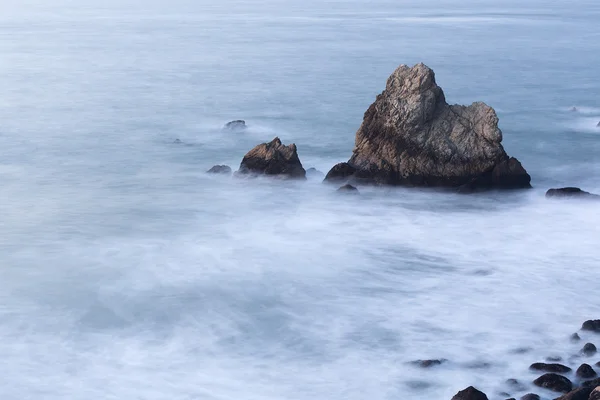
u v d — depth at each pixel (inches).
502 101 2733.8
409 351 923.4
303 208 1455.5
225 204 1489.9
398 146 1531.7
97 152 1941.4
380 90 2945.4
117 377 871.1
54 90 2950.3
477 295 1082.7
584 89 2997.0
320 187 1557.6
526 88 3026.6
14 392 839.1
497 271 1167.6
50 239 1309.1
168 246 1275.8
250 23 6584.6
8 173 1743.4
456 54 4200.3
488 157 1512.1
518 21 6747.1
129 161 1845.5
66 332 976.3
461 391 788.6
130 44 4741.6
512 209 1443.2
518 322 995.3
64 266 1187.3
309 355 920.3
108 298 1074.7
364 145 1571.1
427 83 1528.1
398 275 1155.9
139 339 959.6
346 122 2314.2
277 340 958.4
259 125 2267.5
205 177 1675.7
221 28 6043.3
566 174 1734.7
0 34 5462.6
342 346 940.6
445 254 1238.9
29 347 936.3
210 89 2979.8
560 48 4488.2
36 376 871.1
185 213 1446.9
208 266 1190.3
